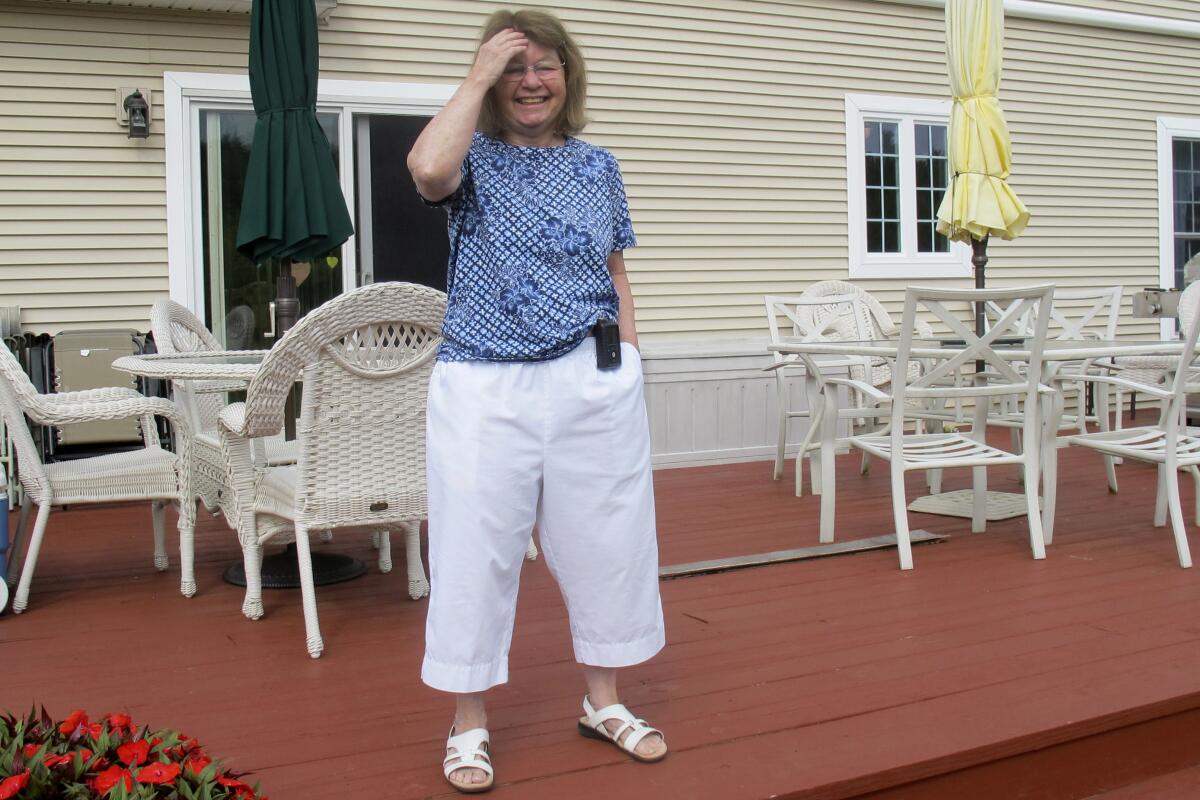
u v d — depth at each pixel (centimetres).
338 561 398
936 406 598
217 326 593
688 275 691
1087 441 404
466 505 207
